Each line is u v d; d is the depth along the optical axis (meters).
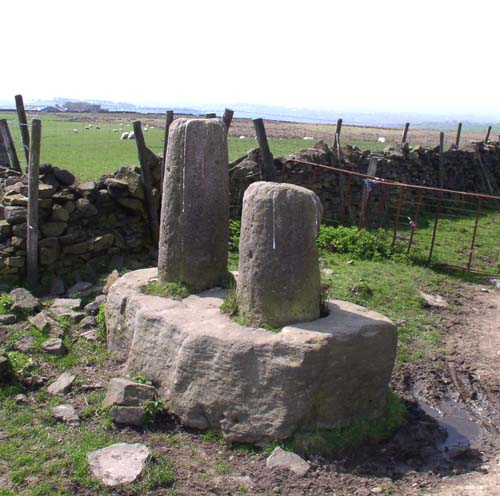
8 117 37.97
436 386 7.04
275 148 25.97
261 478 5.01
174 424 5.72
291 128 48.47
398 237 13.75
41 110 66.88
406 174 17.33
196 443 5.48
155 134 32.28
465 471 5.42
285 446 5.32
